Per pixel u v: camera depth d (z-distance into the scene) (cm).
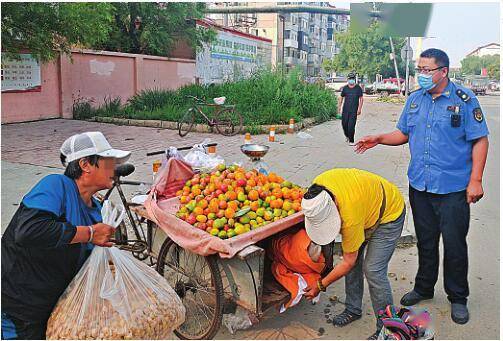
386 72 4625
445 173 380
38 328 239
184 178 427
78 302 235
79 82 1744
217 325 341
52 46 1334
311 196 304
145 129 1469
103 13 1281
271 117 1481
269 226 340
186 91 1806
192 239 342
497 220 645
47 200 223
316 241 311
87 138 237
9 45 1256
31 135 1289
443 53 374
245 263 319
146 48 2139
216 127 1380
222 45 2633
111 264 254
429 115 386
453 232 383
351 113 1225
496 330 377
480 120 370
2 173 839
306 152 1097
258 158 494
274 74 1866
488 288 448
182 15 2123
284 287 351
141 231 494
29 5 1144
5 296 231
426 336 319
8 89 1505
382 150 1138
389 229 338
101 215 253
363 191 314
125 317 237
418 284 418
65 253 237
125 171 436
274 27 5078
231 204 368
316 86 1912
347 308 386
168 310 251
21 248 227
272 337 363
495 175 925
